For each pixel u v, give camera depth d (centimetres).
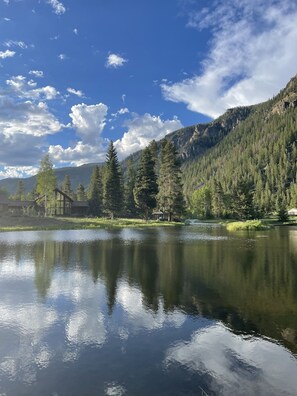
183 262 1936
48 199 7975
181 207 7394
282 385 616
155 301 1139
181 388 602
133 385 611
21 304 1096
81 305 1088
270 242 3123
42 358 715
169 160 7444
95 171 10106
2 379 632
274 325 916
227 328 892
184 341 805
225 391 595
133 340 809
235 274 1597
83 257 2102
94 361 701
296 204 15150
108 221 6475
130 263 1886
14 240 3119
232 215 9762
